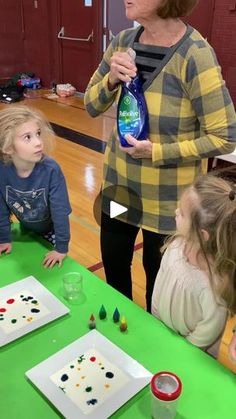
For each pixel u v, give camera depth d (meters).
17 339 1.02
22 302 1.14
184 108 1.20
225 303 1.02
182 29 1.16
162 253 1.33
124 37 1.32
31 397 0.87
